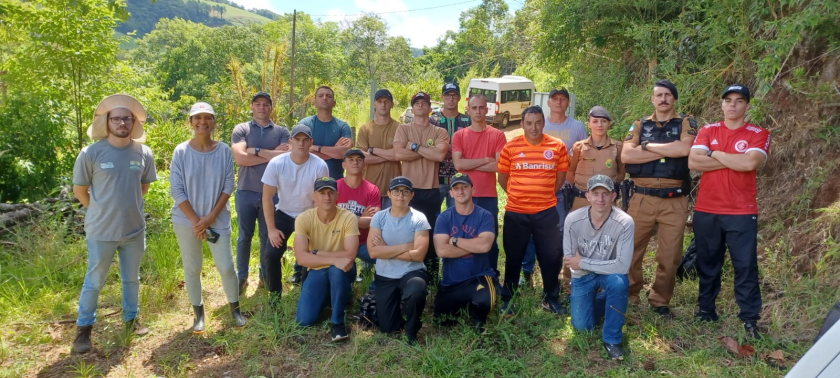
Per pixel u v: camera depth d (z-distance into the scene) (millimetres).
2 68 8109
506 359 3758
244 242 4992
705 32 6457
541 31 11289
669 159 4258
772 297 4441
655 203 4305
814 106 5133
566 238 4184
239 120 12406
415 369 3689
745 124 4012
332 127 5402
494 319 4336
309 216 4273
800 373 1766
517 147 4551
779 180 5316
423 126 5059
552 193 4516
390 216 4242
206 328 4246
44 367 3680
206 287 5113
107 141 3801
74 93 8336
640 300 4688
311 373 3656
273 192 4539
